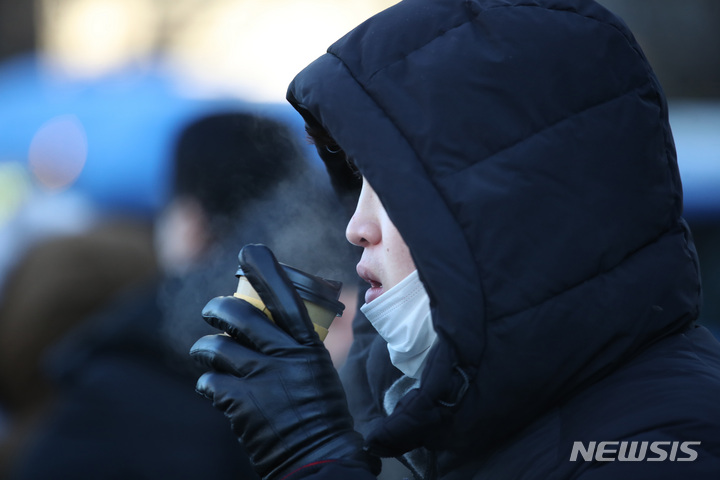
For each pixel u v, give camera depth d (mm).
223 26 18094
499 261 2623
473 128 2703
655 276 2727
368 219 2965
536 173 2668
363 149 2742
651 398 2564
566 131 2713
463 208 2648
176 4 18312
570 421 2637
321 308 3025
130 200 8570
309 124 3340
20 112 10352
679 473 2369
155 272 6621
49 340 6266
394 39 2842
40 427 6000
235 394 2861
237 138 4480
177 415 4480
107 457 4371
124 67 13477
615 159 2727
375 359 3420
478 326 2605
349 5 18062
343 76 2844
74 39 18609
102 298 6426
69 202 8188
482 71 2734
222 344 2941
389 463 3482
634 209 2719
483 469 2756
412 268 2867
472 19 2846
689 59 17578
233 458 4484
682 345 2766
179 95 10727
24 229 7309
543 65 2744
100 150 9180
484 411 2656
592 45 2793
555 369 2633
